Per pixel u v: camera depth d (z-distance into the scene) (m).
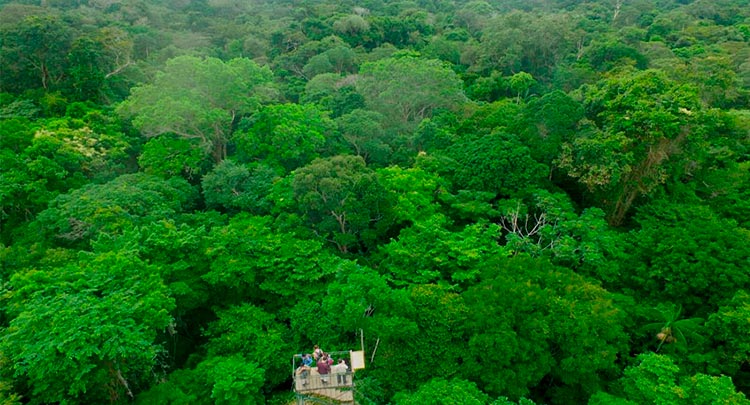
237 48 65.62
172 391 18.39
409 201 28.50
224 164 33.59
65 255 23.89
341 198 26.16
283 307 23.27
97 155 34.38
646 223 28.55
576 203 33.25
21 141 33.75
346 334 21.92
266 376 20.72
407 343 20.09
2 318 19.62
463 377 19.28
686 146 30.09
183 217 29.88
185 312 22.95
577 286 21.72
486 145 32.16
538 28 59.72
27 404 16.16
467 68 63.72
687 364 21.08
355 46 67.69
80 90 43.03
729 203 32.12
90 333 16.42
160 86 36.97
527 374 18.95
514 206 28.73
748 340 20.19
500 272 22.58
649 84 31.19
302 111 38.72
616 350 19.53
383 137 39.97
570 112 31.56
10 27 42.91
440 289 21.33
